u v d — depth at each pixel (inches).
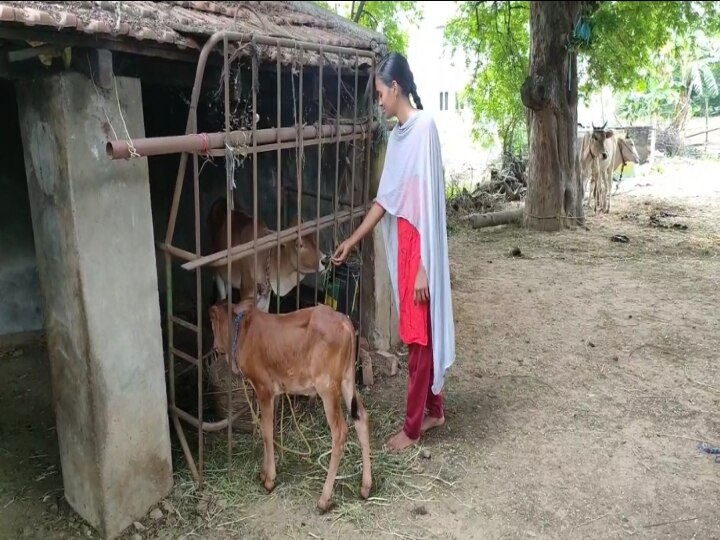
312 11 209.2
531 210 390.9
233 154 117.9
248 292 178.4
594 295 263.7
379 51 177.6
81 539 120.2
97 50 103.0
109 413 116.1
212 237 194.4
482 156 702.5
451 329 147.5
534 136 382.6
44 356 206.8
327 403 125.9
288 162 208.8
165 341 198.7
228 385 132.3
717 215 415.8
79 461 121.3
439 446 150.9
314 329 124.9
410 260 141.3
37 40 93.9
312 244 173.8
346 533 121.2
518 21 484.7
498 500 130.7
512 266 310.8
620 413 167.3
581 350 208.8
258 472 138.7
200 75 111.3
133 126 113.8
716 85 772.0
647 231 378.0
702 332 221.6
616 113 802.8
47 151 107.7
